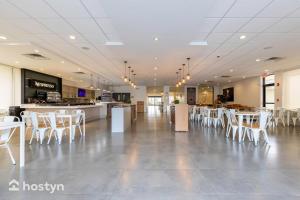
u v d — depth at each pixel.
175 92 19.50
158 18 3.72
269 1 3.09
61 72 10.64
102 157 3.87
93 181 2.74
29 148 4.60
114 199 2.26
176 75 11.76
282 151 4.33
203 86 19.33
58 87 12.66
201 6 3.25
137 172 3.08
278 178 2.84
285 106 9.95
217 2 3.12
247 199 2.25
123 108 7.12
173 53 6.36
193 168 3.26
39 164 3.45
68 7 3.29
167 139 5.68
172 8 3.32
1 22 3.90
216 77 12.91
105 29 4.28
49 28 4.23
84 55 6.66
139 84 18.12
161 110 19.58
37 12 3.47
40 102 10.05
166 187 2.56
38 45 5.47
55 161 3.62
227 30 4.34
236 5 3.21
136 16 3.63
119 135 6.34
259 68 9.24
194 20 3.80
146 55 6.65
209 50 6.00
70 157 3.87
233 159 3.74
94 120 11.10
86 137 5.99
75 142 5.27
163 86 19.25
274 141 5.41
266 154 4.09
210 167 3.30
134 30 4.34
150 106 21.62
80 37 4.82
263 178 2.84
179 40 5.03
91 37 4.82
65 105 8.95
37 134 5.49
